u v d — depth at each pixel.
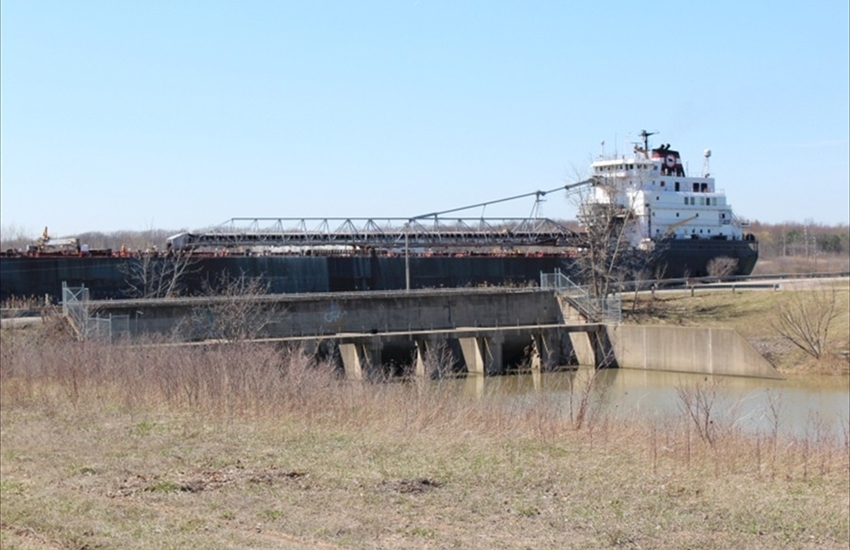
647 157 101.88
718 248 98.69
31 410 27.23
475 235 93.88
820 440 27.91
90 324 49.75
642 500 17.28
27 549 13.34
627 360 68.81
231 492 17.09
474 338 66.75
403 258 87.00
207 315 61.06
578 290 78.25
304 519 15.18
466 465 19.88
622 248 88.31
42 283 70.88
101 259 73.50
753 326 70.38
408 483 17.97
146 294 71.69
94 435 23.12
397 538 14.25
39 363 34.28
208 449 21.30
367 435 23.17
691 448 22.34
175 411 26.91
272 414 26.02
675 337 65.69
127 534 14.17
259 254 83.00
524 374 65.19
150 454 20.73
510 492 17.58
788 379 58.78
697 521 15.98
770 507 17.22
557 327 69.31
